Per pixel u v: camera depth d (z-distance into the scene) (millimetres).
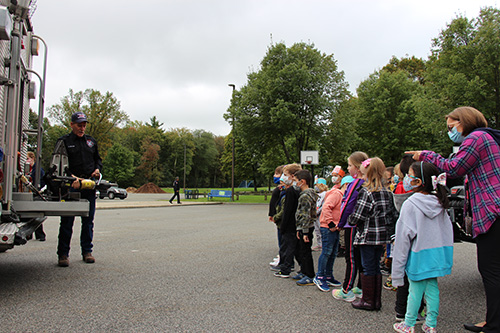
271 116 25719
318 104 25516
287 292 4691
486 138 3240
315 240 9391
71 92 46500
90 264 6047
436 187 3451
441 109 20891
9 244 4008
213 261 6473
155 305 4035
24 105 5621
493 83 19672
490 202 3129
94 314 3711
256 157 33750
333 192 4996
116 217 15352
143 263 6195
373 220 4008
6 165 4332
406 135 31188
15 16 4480
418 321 3764
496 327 3066
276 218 5895
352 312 3969
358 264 4605
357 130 33188
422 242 3381
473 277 5664
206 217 15875
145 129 98500
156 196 43938
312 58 26453
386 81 32594
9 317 3588
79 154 6012
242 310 3945
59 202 4988
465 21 20750
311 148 30344
